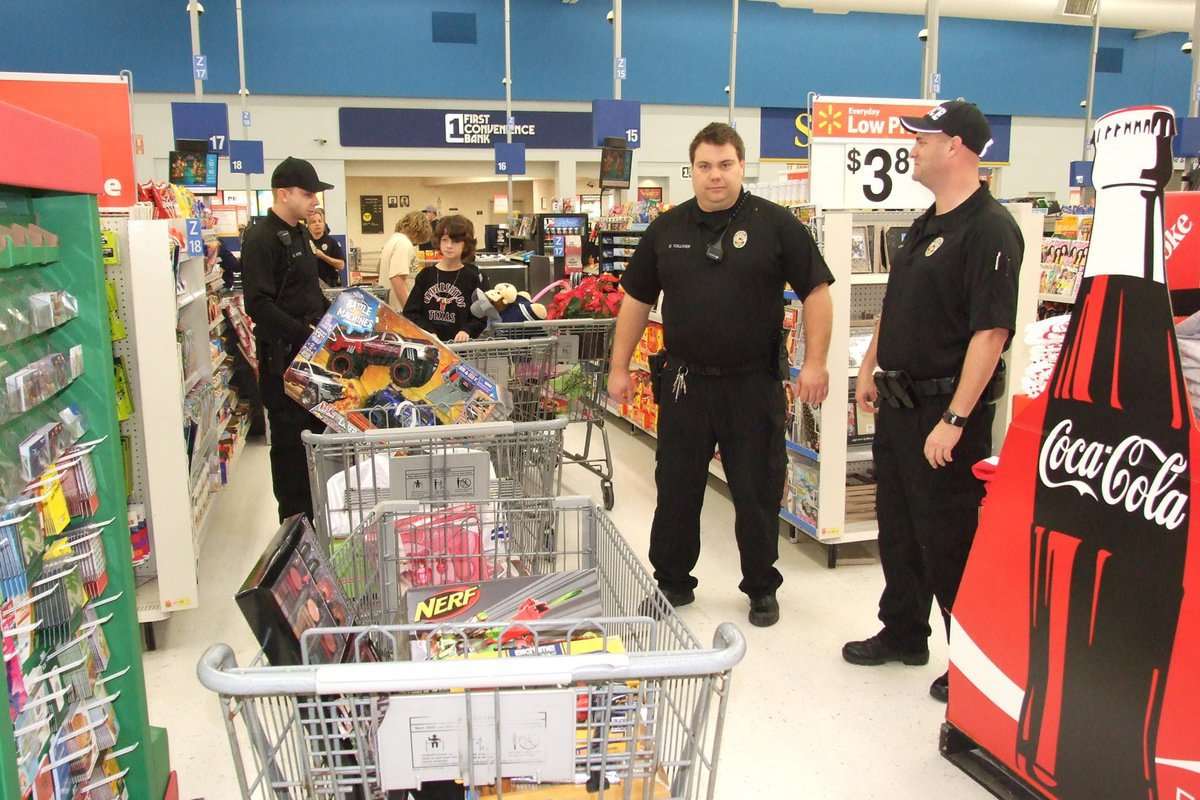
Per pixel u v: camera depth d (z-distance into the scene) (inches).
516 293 189.2
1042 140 682.8
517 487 109.1
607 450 191.0
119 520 71.2
